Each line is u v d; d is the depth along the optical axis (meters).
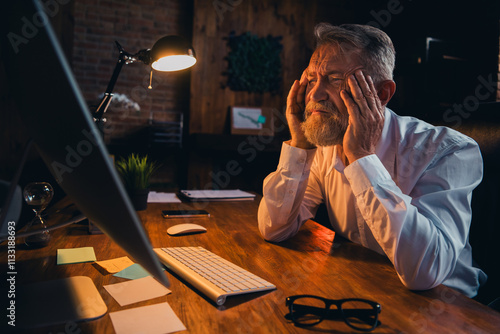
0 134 2.53
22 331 0.49
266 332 0.52
